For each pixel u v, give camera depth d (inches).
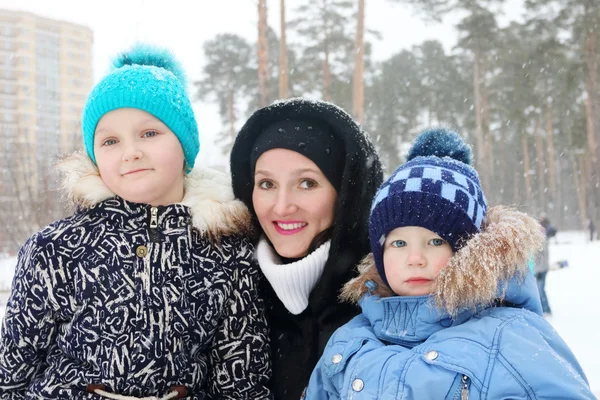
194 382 65.9
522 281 64.1
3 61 1132.5
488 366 58.5
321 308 72.6
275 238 73.5
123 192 67.0
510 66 1011.9
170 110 70.2
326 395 68.0
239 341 69.1
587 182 1123.3
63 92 1184.2
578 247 888.9
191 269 67.2
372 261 72.1
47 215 428.1
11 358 66.3
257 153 73.1
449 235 65.6
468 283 61.3
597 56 868.0
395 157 968.9
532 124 1254.9
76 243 65.8
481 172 966.4
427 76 1239.5
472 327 62.0
